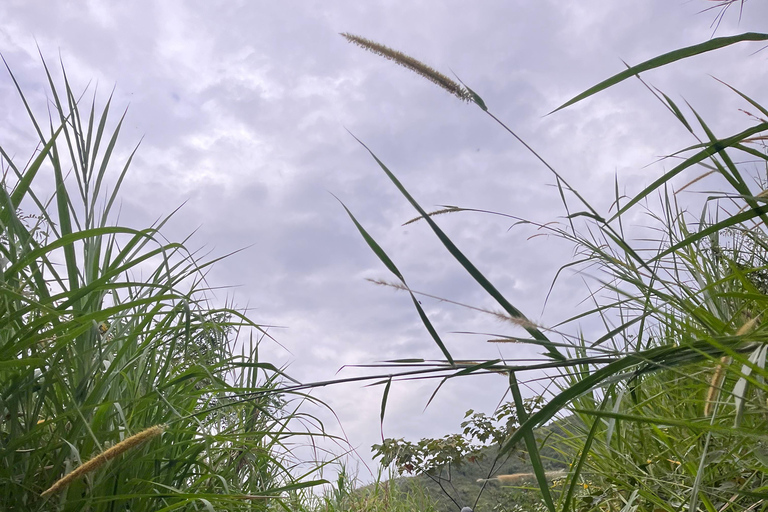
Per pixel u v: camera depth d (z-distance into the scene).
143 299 1.76
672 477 1.97
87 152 2.13
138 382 2.14
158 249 1.81
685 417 1.96
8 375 1.75
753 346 1.13
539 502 3.36
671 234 2.25
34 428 1.76
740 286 2.10
